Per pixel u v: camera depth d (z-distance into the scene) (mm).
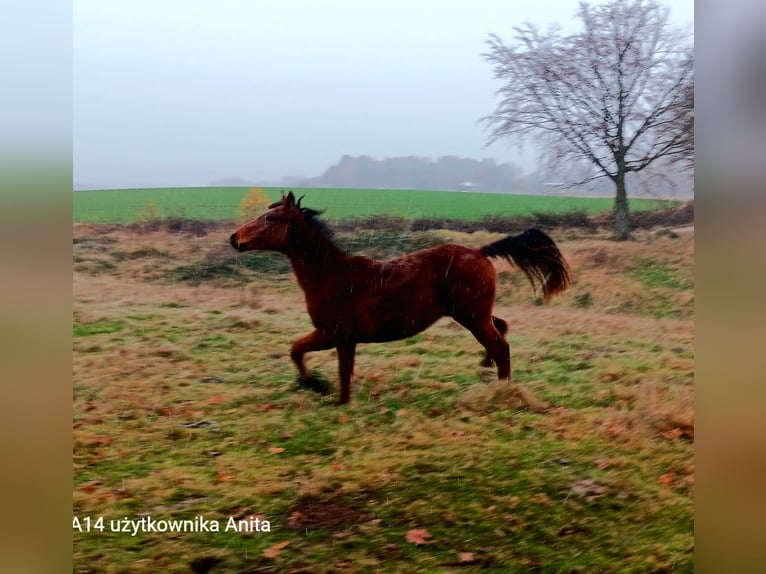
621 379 4586
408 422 4418
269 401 4453
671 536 3775
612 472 4145
